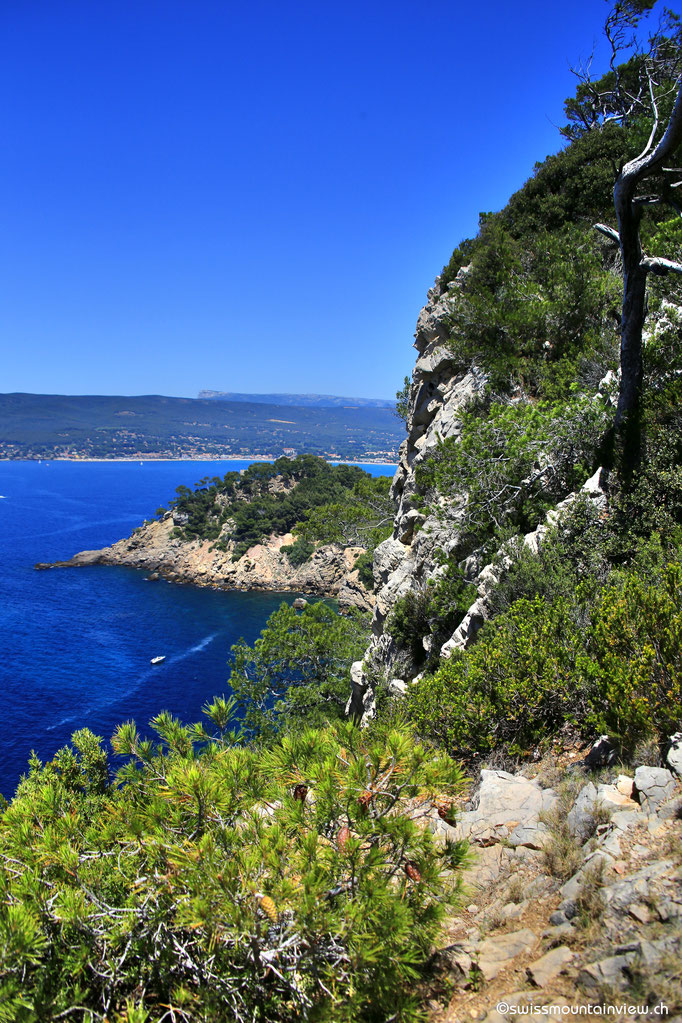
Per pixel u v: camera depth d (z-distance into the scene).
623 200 12.29
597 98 21.28
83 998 3.98
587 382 18.67
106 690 64.44
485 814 6.53
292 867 4.14
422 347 28.36
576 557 11.68
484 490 16.72
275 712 26.67
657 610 6.43
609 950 3.96
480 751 8.67
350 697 24.16
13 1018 3.66
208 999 3.87
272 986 4.07
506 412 17.16
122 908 4.15
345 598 81.19
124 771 5.66
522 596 11.45
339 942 4.04
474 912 5.21
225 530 126.88
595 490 12.48
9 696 62.22
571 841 5.38
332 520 38.91
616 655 6.86
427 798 4.75
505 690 8.45
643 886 4.29
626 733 6.37
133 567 135.38
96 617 94.25
